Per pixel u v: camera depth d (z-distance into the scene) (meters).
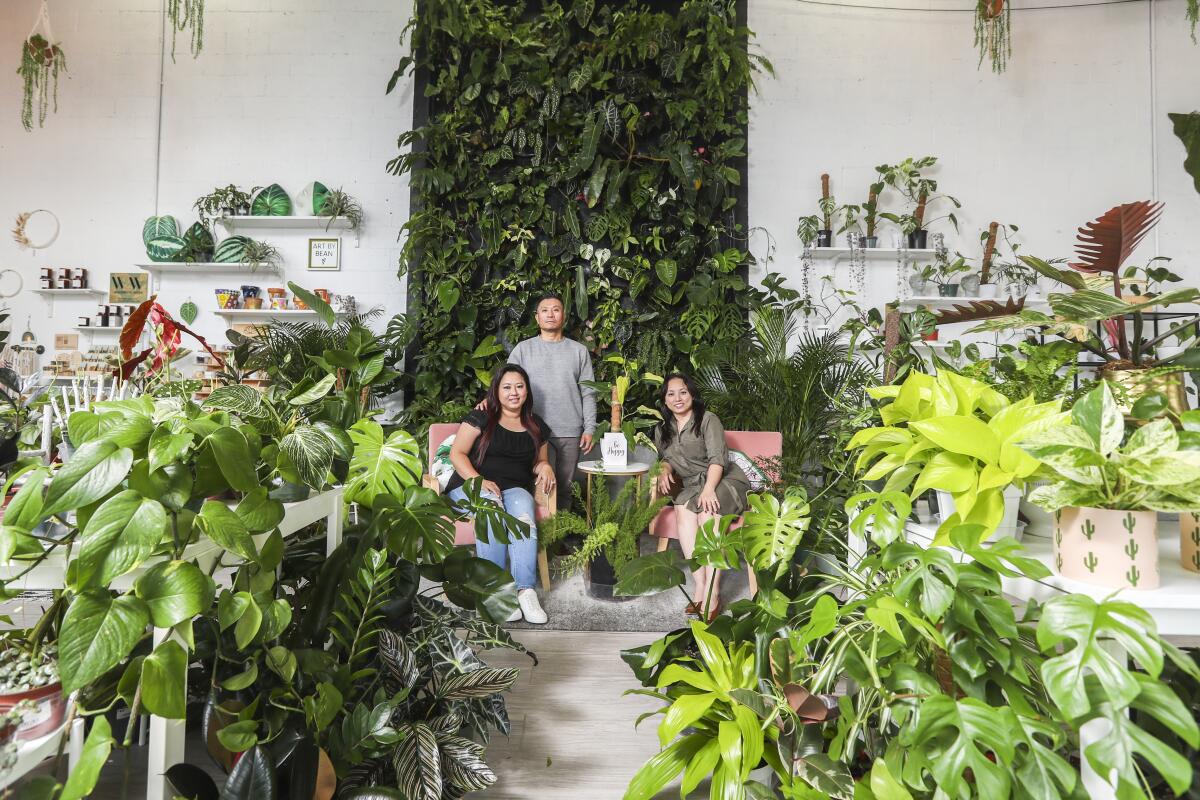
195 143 4.78
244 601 1.02
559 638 2.52
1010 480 0.93
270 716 1.15
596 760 1.63
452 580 1.68
